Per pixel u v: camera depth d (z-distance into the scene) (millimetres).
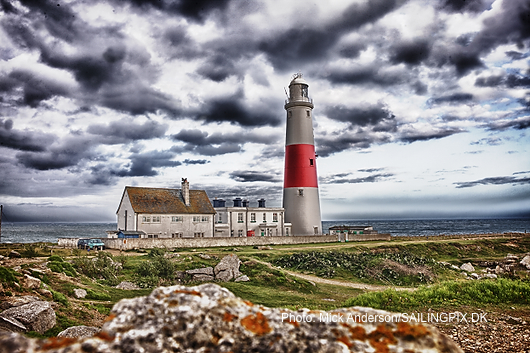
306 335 4676
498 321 13352
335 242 64375
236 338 4508
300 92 70062
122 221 60781
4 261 28938
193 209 62031
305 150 69062
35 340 3910
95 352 3926
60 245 49656
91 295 22156
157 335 4340
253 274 36156
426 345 4609
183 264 37750
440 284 19328
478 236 78625
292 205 68875
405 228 198125
